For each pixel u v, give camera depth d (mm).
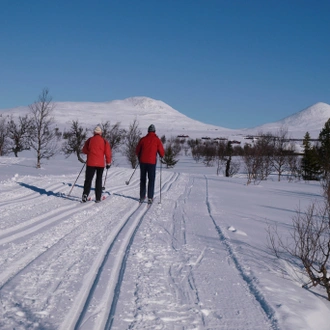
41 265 4574
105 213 8281
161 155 10164
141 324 3273
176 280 4430
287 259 5961
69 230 6449
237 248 6004
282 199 14250
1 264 4559
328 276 5562
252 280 4566
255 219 9039
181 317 3482
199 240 6367
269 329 3363
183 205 10242
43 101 24578
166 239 6277
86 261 4836
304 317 3760
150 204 9922
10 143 42406
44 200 9359
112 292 3945
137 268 4715
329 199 6859
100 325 3230
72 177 15250
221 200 12094
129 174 18703
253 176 23125
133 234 6453
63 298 3691
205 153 56719
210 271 4824
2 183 11586
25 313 3340
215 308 3740
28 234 6016
